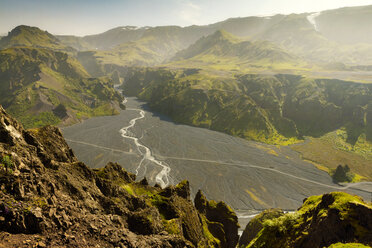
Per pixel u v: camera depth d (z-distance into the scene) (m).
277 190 143.12
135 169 158.00
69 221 22.86
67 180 31.61
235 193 136.88
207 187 141.12
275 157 196.38
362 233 29.08
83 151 184.62
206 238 62.84
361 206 31.06
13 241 17.64
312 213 40.34
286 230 42.03
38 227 19.84
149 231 35.19
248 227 82.38
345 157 193.75
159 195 60.88
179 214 55.56
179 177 150.50
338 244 28.34
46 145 46.78
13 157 24.25
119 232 26.47
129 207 42.81
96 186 39.59
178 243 35.03
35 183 24.03
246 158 191.00
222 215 85.12
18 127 32.81
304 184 152.75
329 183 155.62
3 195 20.17
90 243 21.88
